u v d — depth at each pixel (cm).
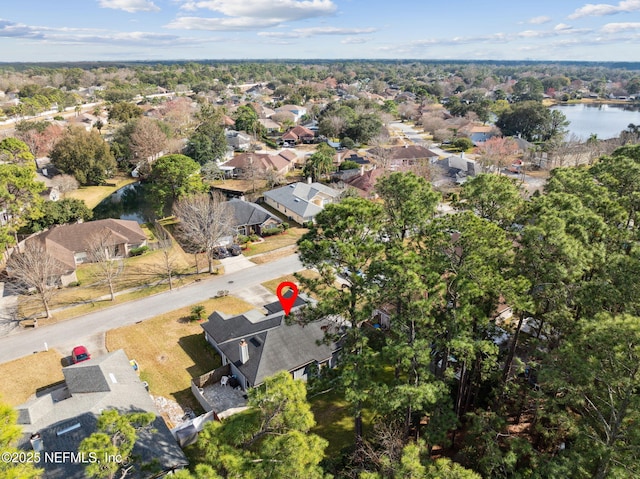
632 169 3722
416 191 3166
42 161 10581
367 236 2547
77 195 8831
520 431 2903
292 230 6894
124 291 5025
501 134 13462
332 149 10800
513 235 2989
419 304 2256
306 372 3562
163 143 9888
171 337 4134
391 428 2519
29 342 4053
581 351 2128
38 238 5775
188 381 3569
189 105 16800
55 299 4838
